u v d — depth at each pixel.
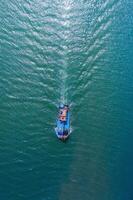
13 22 53.78
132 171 46.56
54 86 50.28
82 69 51.53
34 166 46.28
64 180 45.94
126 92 50.91
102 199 45.09
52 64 51.53
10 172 45.81
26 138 47.41
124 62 52.72
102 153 47.50
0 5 54.66
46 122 48.31
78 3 56.34
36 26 53.84
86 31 54.34
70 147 47.41
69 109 49.25
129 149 47.94
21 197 44.72
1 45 52.19
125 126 49.16
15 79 50.41
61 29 54.03
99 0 56.91
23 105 49.12
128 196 45.25
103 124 48.97
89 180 46.03
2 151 46.59
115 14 56.19
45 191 45.25
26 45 52.47
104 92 50.62
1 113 48.47
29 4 55.22
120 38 54.41
